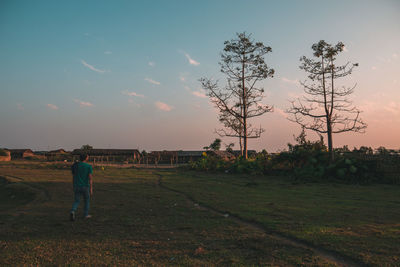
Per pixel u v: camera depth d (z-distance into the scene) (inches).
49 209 360.2
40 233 234.2
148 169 1455.5
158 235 226.8
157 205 384.2
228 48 1360.7
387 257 170.4
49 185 665.0
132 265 160.1
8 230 244.7
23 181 765.3
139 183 713.0
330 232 229.0
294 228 242.7
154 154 2696.9
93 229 248.2
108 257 173.6
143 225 263.3
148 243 203.9
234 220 287.9
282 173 937.5
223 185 656.4
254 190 556.7
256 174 976.3
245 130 1306.6
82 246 197.0
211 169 1221.1
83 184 296.7
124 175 996.6
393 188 608.1
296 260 166.4
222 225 262.1
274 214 308.7
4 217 306.2
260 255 176.1
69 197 477.7
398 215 305.4
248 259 168.9
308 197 456.1
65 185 666.2
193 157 2583.7
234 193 507.5
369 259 166.7
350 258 171.2
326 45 964.6
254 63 1355.8
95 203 403.5
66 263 162.9
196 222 275.6
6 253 181.0
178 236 223.6
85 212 301.4
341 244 196.4
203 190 554.3
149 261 166.6
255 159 1110.4
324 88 967.6
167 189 583.5
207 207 371.2
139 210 345.7
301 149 956.0
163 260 168.4
